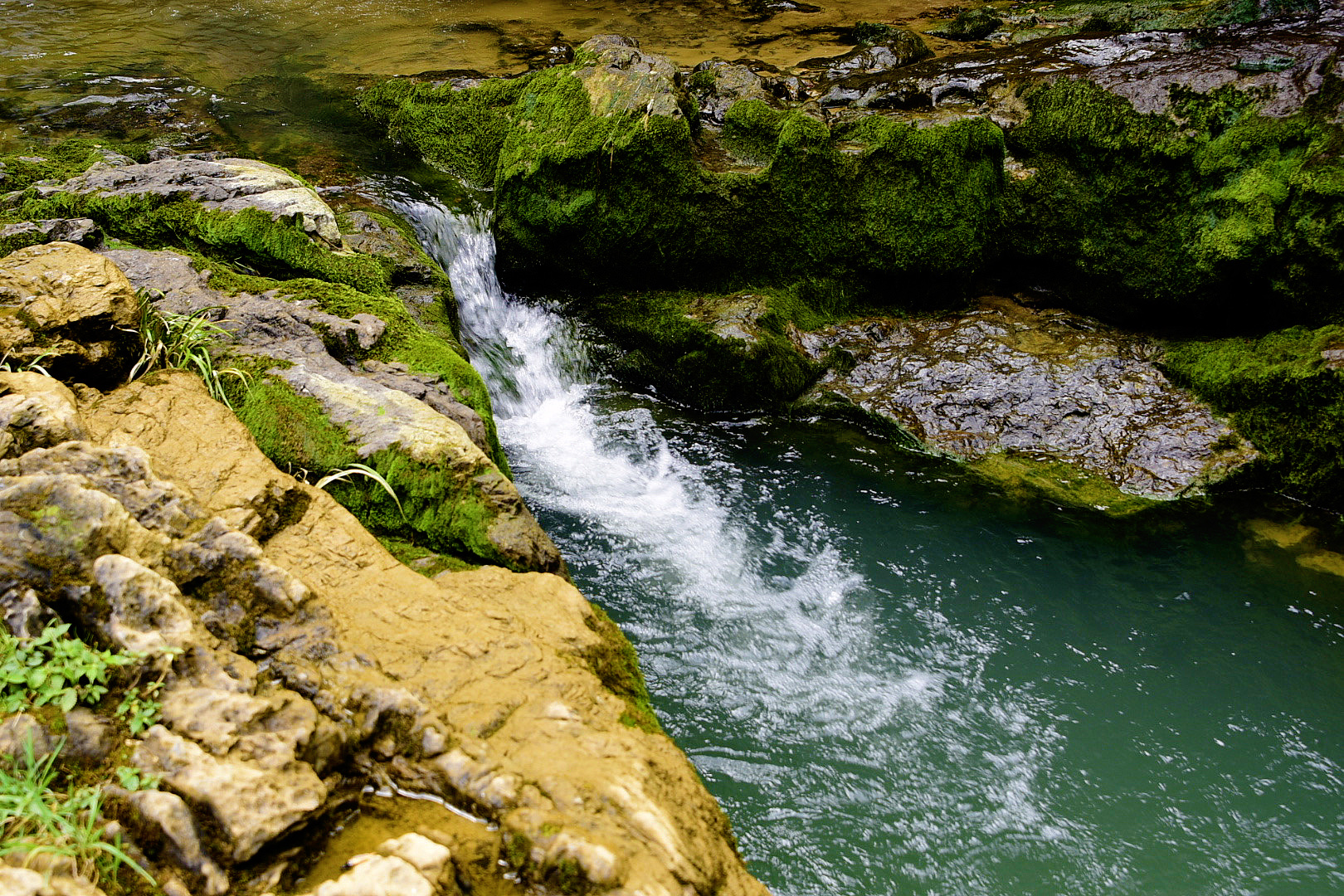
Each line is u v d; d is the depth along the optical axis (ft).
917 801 13.47
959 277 23.07
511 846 8.29
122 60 31.04
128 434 11.69
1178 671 15.78
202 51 32.53
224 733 8.29
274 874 7.83
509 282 24.38
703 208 22.31
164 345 13.39
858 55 28.14
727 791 13.42
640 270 23.04
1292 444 19.15
